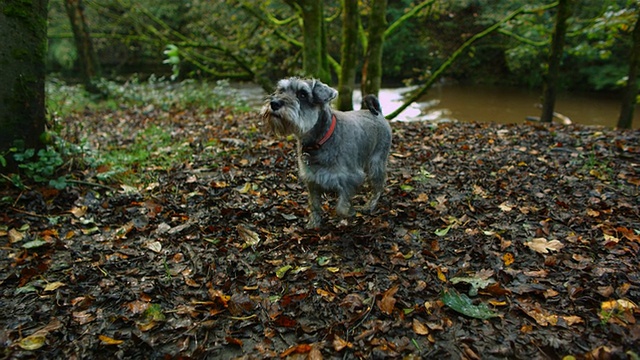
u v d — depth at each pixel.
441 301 3.05
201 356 2.66
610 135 6.94
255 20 13.76
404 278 3.36
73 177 5.03
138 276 3.42
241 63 12.66
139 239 3.96
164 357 2.63
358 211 4.52
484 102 15.97
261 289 3.28
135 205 4.59
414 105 15.30
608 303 2.92
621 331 2.67
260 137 7.15
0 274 3.41
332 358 2.63
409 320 2.92
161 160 6.13
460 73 20.48
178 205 4.59
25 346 2.66
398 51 19.31
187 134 7.88
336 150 3.85
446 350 2.66
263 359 2.64
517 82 19.19
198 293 3.24
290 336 2.83
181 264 3.59
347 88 8.94
